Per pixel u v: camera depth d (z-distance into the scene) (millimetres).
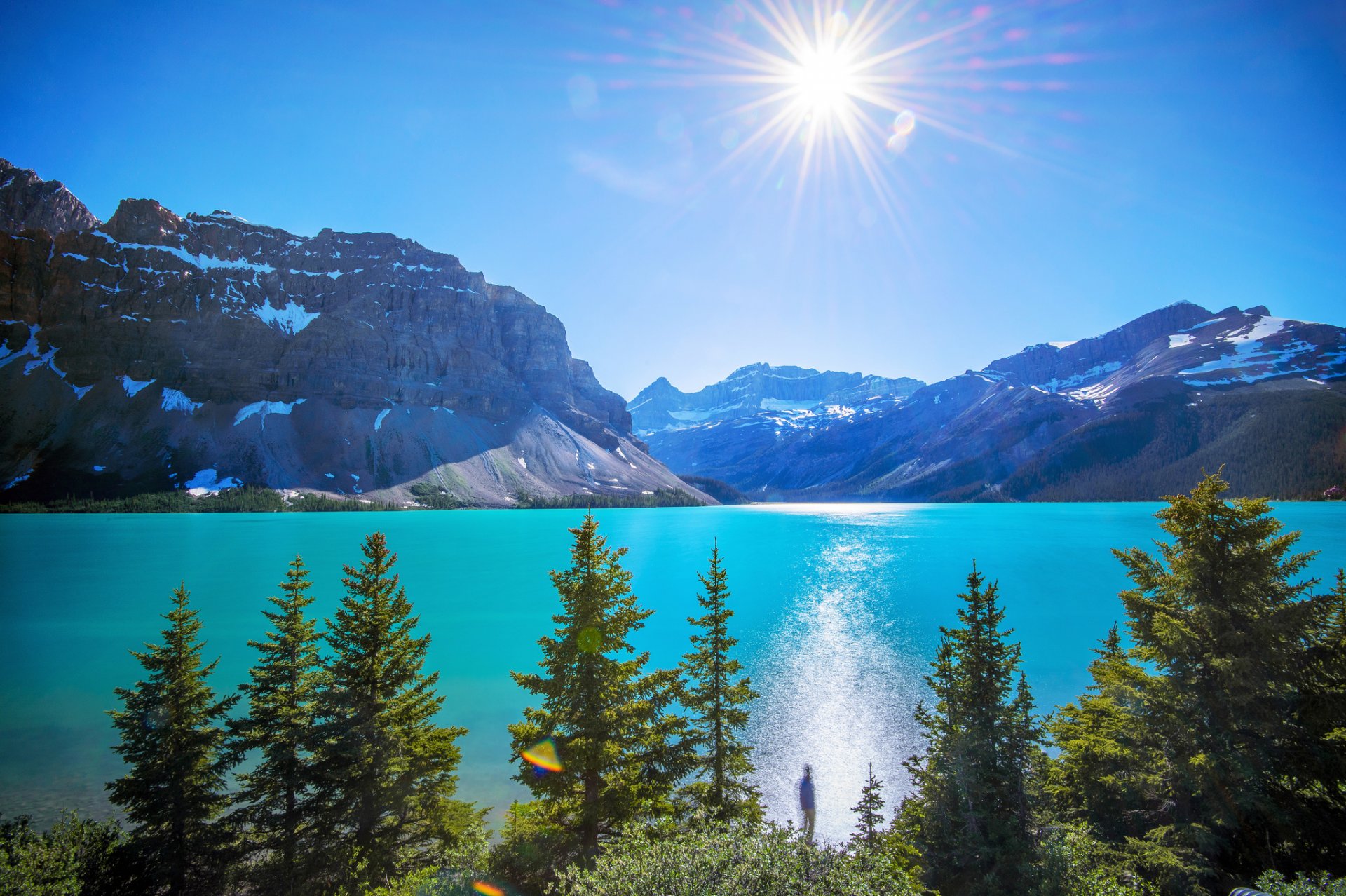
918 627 68125
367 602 27312
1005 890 20641
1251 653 21297
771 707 43406
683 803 25375
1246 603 21781
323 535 176250
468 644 64188
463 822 27141
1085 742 25156
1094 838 22750
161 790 25766
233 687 50719
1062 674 51688
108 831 26516
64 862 23953
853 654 56781
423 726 28203
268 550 144000
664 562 126562
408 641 27609
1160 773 22656
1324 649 20984
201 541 160125
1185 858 20156
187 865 25375
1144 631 24062
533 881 20875
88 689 51406
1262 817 20531
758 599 85812
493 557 136000
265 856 26938
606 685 23109
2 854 23203
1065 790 25734
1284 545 21562
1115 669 24938
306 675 27438
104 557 131750
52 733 42344
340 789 25812
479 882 21016
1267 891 15328
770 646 59969
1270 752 20844
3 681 53688
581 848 21922
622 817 22016
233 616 78250
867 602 83000
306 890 23812
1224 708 21578
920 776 25250
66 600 87688
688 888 12664
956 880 21828
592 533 23891
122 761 37938
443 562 127500
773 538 174250
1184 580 23219
